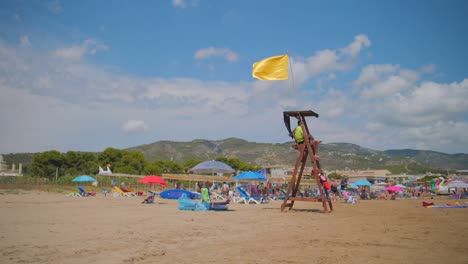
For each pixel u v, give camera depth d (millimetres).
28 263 5648
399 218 12766
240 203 24844
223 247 7023
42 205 19609
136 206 19625
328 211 15352
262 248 6902
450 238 8062
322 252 6488
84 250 6688
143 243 7473
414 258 5957
